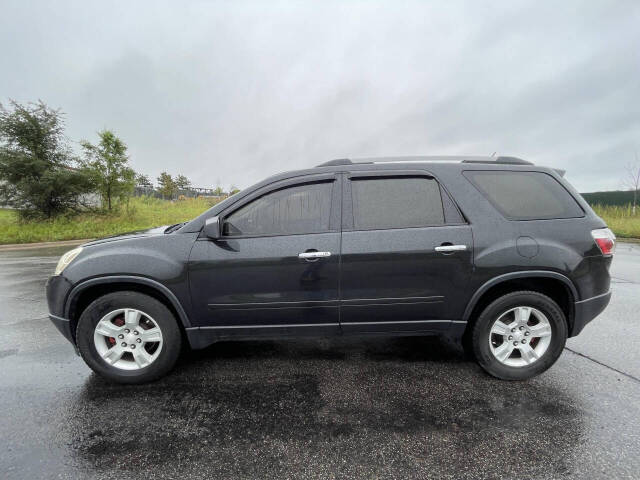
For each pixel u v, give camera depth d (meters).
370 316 2.73
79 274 2.63
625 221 15.48
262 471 1.78
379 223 2.71
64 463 1.84
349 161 2.88
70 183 15.39
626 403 2.38
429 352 3.27
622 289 5.62
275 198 2.77
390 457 1.87
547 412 2.28
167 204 26.86
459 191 2.76
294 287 2.67
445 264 2.65
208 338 2.77
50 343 3.52
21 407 2.38
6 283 6.32
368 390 2.58
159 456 1.89
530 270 2.64
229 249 2.65
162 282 2.63
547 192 2.83
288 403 2.42
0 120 14.16
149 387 2.65
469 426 2.14
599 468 1.78
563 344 2.70
